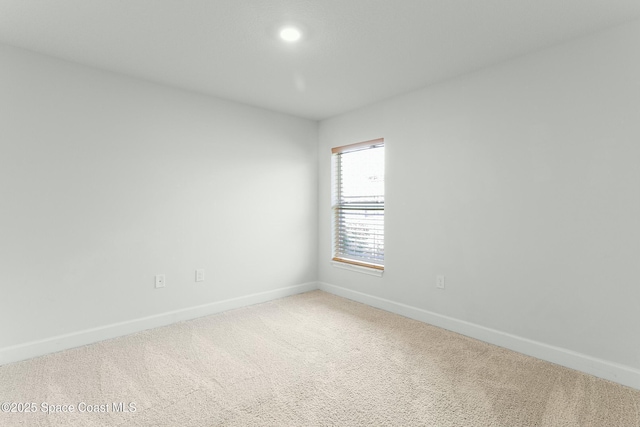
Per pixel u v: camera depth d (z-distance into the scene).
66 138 2.40
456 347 2.44
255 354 2.32
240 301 3.38
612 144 1.96
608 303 1.99
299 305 3.45
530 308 2.31
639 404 1.73
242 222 3.39
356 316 3.12
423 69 2.58
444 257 2.81
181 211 2.98
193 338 2.59
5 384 1.91
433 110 2.88
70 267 2.42
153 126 2.81
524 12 1.82
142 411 1.67
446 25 1.96
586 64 2.05
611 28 1.95
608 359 1.98
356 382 1.95
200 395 1.82
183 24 1.95
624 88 1.92
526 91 2.31
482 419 1.61
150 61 2.44
